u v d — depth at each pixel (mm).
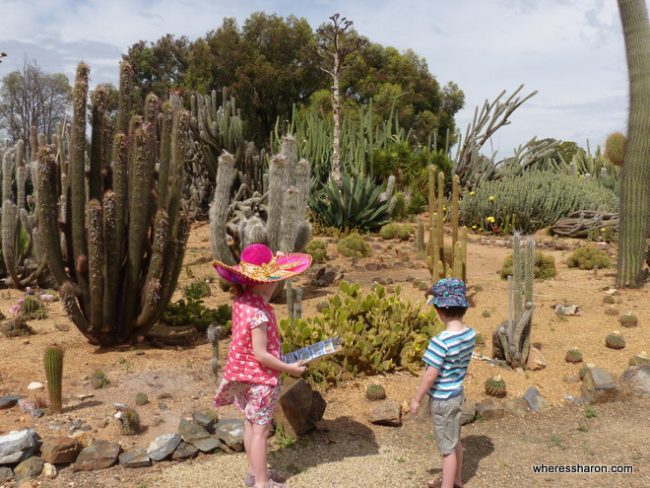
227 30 36781
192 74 38344
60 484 3742
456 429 3521
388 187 16547
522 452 4285
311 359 3629
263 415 3502
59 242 6125
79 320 6121
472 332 3578
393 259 12297
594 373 5250
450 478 3520
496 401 5051
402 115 38625
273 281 3475
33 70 42875
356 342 5586
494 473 3996
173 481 3805
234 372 3514
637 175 8359
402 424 4734
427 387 3484
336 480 3895
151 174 6098
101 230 5961
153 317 6375
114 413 4699
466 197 18172
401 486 3818
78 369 5648
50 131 43500
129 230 6164
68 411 4711
